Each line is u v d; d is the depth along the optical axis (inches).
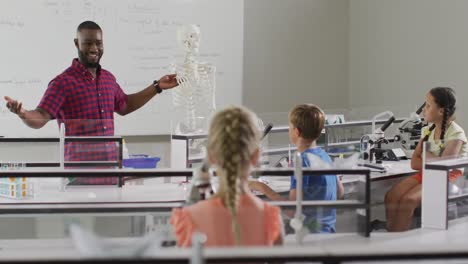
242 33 289.0
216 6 284.2
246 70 300.2
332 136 204.4
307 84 314.3
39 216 131.7
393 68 302.2
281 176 143.7
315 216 127.6
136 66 274.1
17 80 257.6
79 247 74.2
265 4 302.7
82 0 263.9
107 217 130.5
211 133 94.0
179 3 278.2
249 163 94.1
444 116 189.2
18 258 72.5
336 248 78.0
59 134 168.7
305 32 312.0
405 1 295.4
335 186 138.6
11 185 152.6
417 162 187.8
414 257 76.8
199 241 71.9
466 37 269.7
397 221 133.9
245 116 94.1
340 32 319.3
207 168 113.9
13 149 168.1
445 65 279.1
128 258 72.9
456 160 143.7
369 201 130.0
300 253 76.4
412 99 294.2
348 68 320.8
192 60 223.5
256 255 75.4
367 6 313.3
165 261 73.2
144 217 129.6
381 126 216.8
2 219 133.6
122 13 270.5
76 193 158.2
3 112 255.4
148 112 275.9
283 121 188.1
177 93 220.2
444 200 138.6
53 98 188.2
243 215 92.2
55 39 261.3
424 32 287.7
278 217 95.6
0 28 254.5
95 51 193.0
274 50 305.7
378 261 77.2
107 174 135.5
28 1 257.1
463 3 270.8
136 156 205.6
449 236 132.3
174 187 166.4
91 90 193.3
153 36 275.4
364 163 194.4
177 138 189.3
